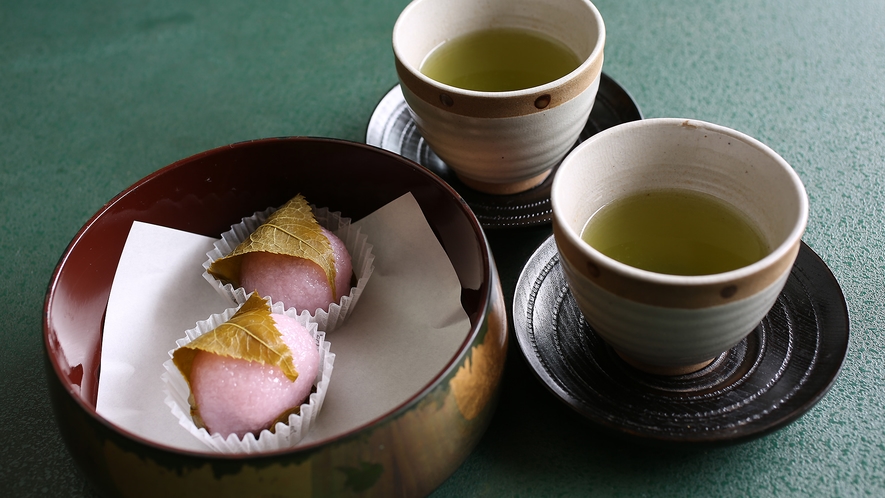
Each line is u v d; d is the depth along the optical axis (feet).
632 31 2.40
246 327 1.75
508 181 2.02
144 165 2.24
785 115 2.18
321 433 1.78
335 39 2.49
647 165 1.82
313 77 2.40
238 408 1.72
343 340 1.88
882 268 1.92
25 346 1.96
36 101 2.40
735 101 2.22
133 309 1.87
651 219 1.83
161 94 2.39
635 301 1.64
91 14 2.61
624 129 1.79
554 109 1.89
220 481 1.58
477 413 1.69
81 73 2.46
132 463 1.61
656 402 1.74
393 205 1.93
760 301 1.64
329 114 2.31
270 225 1.88
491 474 1.76
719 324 1.65
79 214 2.17
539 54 2.09
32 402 1.89
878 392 1.78
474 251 1.81
